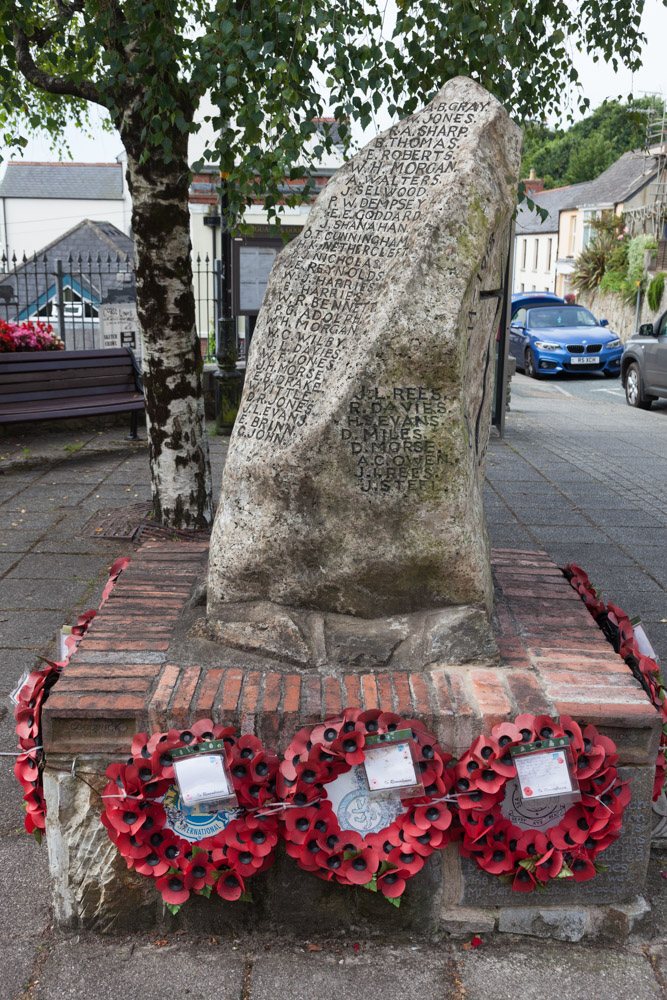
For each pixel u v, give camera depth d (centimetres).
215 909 263
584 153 5331
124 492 715
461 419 276
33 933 264
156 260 546
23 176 4447
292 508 282
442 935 264
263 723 255
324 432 273
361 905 262
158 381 576
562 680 274
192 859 253
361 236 299
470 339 293
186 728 254
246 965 253
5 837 306
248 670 277
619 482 821
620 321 2888
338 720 251
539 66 604
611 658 291
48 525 627
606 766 252
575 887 265
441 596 288
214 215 960
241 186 511
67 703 253
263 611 290
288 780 247
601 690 268
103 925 264
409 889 261
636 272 2783
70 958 255
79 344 1798
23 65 553
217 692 262
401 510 279
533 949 261
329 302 296
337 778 252
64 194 4409
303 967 253
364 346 270
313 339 295
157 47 435
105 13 458
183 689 262
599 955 259
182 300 558
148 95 451
